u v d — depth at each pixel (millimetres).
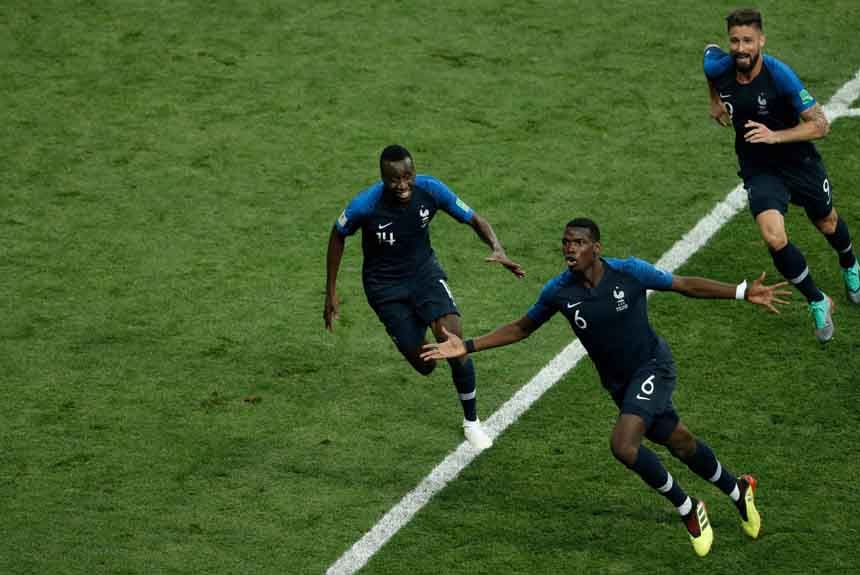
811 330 39219
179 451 36000
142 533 33250
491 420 36844
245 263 43812
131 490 34656
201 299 42188
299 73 53688
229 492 34531
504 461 35312
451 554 32281
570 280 30562
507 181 47156
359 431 36656
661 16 56000
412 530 33094
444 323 34594
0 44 56156
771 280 41562
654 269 30359
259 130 50594
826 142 47844
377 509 33844
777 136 35188
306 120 51000
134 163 49094
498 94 51875
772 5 56250
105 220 46156
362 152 49125
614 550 32156
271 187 47531
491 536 32781
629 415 30172
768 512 32969
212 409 37562
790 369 37781
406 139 49688
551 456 35344
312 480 34906
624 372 30984
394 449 35969
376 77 53219
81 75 54188
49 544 32969
